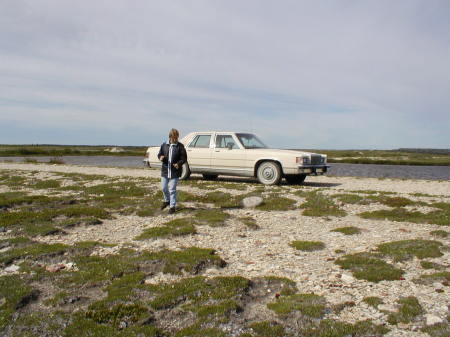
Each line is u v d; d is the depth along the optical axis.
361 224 8.41
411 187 14.25
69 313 4.14
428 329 3.71
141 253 6.03
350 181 16.56
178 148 9.11
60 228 7.68
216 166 14.59
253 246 6.69
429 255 5.94
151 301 4.35
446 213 8.98
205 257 5.76
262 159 13.72
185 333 3.73
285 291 4.67
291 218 8.99
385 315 4.05
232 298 4.45
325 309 4.20
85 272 5.18
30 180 14.91
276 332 3.73
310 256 6.15
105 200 10.76
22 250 6.04
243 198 10.77
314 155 13.93
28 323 3.94
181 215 9.02
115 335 3.73
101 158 56.06
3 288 4.64
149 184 13.28
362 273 5.23
